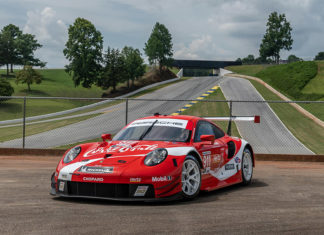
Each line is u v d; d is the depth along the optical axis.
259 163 10.33
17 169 7.91
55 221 3.52
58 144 18.36
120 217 3.71
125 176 4.33
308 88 70.38
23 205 4.30
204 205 4.47
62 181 4.65
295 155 11.01
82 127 25.50
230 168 6.07
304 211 4.22
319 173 8.11
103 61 66.56
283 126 31.09
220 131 6.38
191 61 126.62
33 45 106.62
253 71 111.25
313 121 34.12
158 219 3.66
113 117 30.88
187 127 5.54
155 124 5.71
